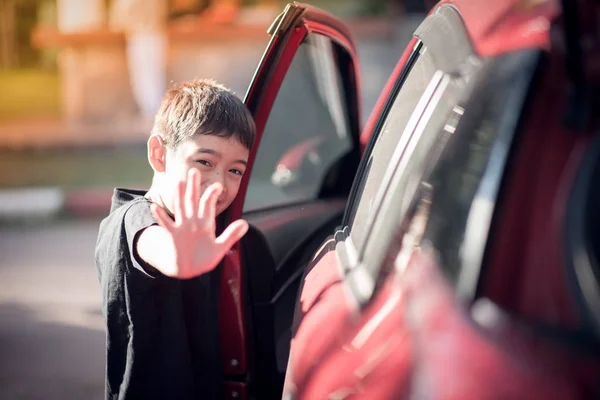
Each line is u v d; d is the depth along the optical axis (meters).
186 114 1.94
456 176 1.30
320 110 2.90
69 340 5.49
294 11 2.21
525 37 1.37
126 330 1.96
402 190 1.43
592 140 1.23
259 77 2.17
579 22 1.31
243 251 2.16
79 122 14.02
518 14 1.44
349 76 2.95
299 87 2.75
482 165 1.26
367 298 1.37
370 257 1.46
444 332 1.17
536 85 1.29
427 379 1.14
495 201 1.21
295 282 2.36
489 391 1.09
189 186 1.62
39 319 5.96
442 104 1.45
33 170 12.59
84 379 4.79
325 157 2.97
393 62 12.99
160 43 13.76
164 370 1.96
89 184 11.86
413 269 1.28
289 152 2.78
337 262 1.68
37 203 10.38
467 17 1.54
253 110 2.15
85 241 8.77
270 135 2.71
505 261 1.17
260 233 2.27
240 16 13.73
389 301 1.30
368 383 1.24
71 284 6.94
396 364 1.21
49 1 14.18
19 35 14.12
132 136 13.49
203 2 13.84
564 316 1.12
